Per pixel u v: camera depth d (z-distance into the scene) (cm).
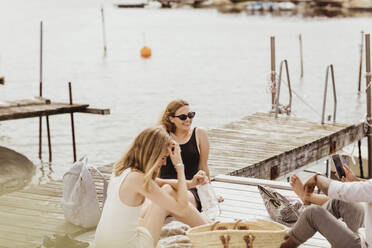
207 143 640
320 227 458
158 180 557
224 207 690
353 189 434
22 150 1711
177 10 13800
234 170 942
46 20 8888
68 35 6475
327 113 2317
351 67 3725
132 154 458
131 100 2658
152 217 514
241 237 443
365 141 1745
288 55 4506
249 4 14250
